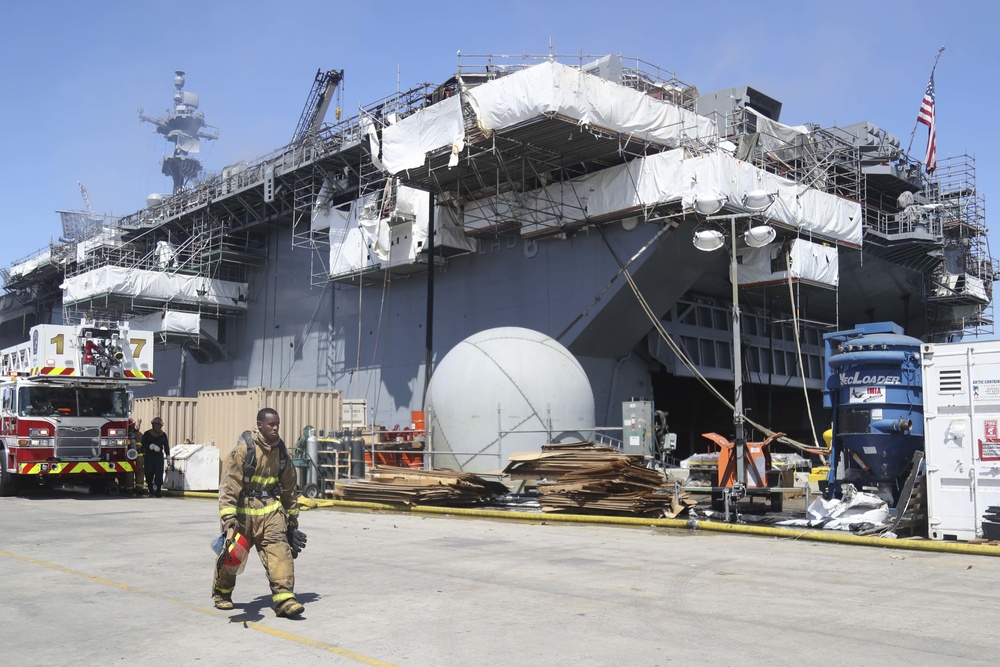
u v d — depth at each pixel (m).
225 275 47.28
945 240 37.62
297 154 39.34
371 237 34.28
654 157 26.84
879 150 36.91
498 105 25.36
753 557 12.27
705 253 28.75
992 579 10.36
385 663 6.61
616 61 30.81
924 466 14.49
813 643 7.18
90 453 24.88
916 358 15.47
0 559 12.46
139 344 25.70
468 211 32.09
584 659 6.69
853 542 13.67
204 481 27.03
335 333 40.22
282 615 8.15
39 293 65.75
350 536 15.11
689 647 7.05
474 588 9.77
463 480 20.11
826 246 29.92
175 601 9.11
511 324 31.83
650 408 24.12
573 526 16.91
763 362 37.75
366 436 27.00
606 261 28.98
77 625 8.04
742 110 32.69
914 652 6.89
